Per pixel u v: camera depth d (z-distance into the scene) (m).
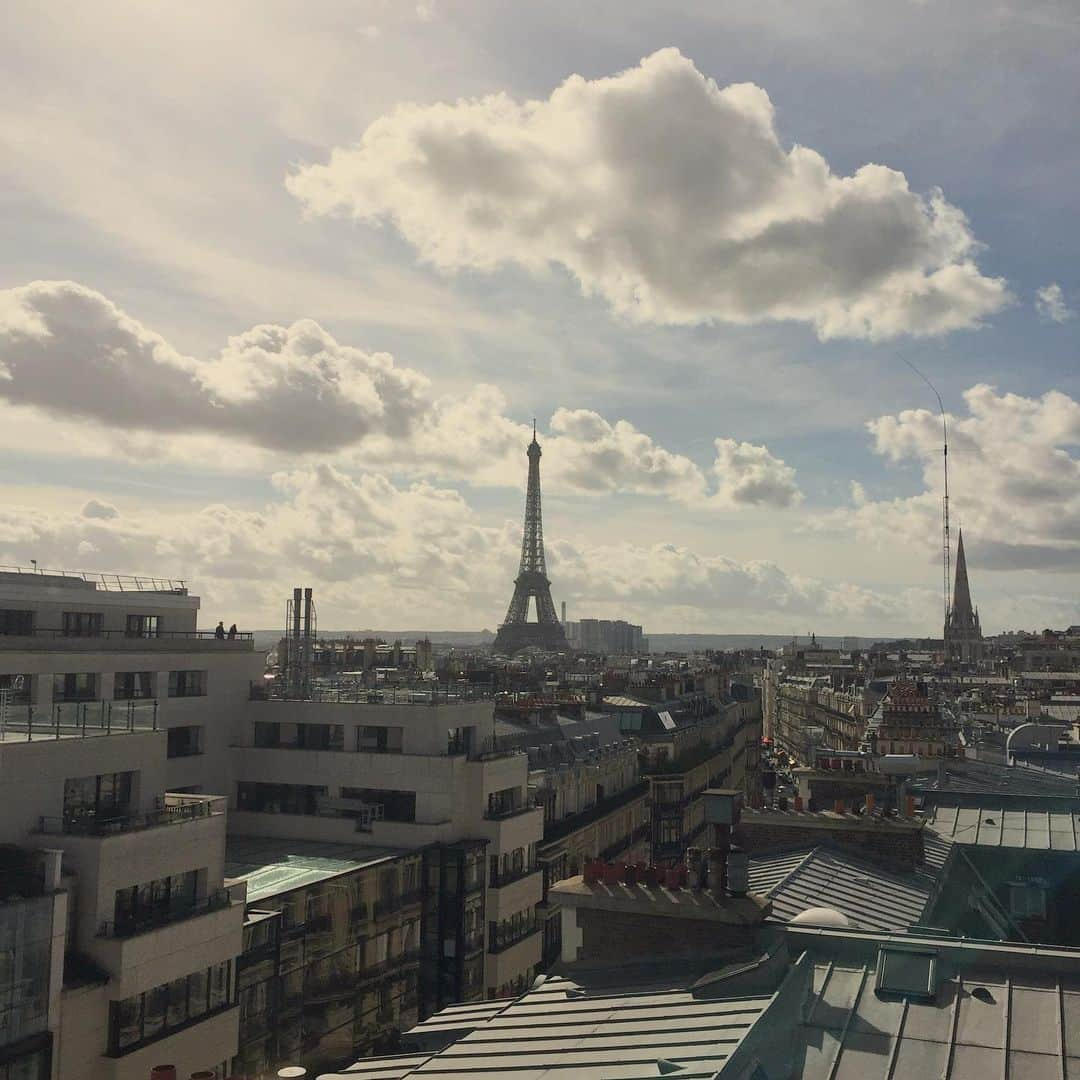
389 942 83.38
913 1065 29.06
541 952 99.25
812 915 37.38
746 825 60.75
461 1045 33.59
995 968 33.28
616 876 39.22
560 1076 29.30
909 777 82.56
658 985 35.56
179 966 59.97
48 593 98.62
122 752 66.44
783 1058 29.41
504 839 92.88
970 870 63.03
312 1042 73.62
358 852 88.25
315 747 97.62
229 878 77.00
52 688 82.75
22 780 59.50
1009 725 160.62
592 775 126.94
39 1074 51.31
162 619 111.94
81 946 56.88
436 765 91.88
